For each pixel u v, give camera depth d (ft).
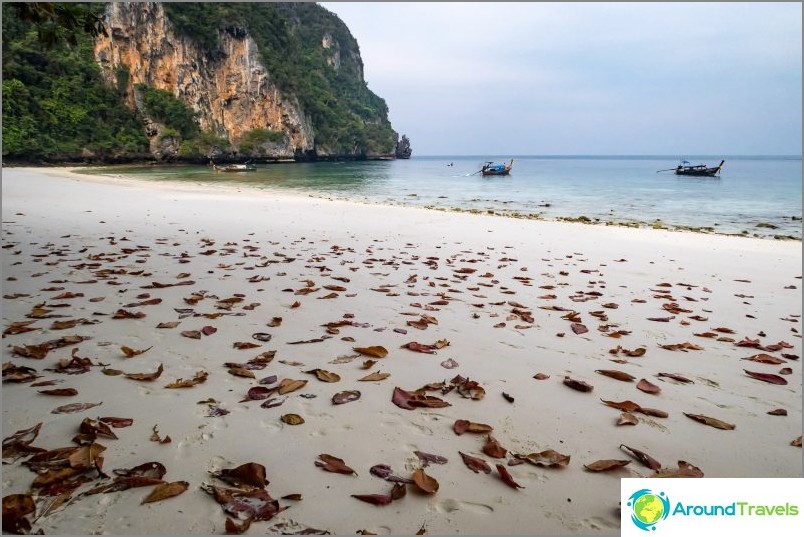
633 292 19.54
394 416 8.80
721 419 9.26
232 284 18.10
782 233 47.80
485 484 7.01
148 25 221.46
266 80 260.62
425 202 74.02
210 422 8.30
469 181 138.72
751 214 63.62
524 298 17.83
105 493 6.39
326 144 312.71
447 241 31.60
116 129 204.33
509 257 26.58
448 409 9.16
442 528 6.14
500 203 75.20
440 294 17.69
